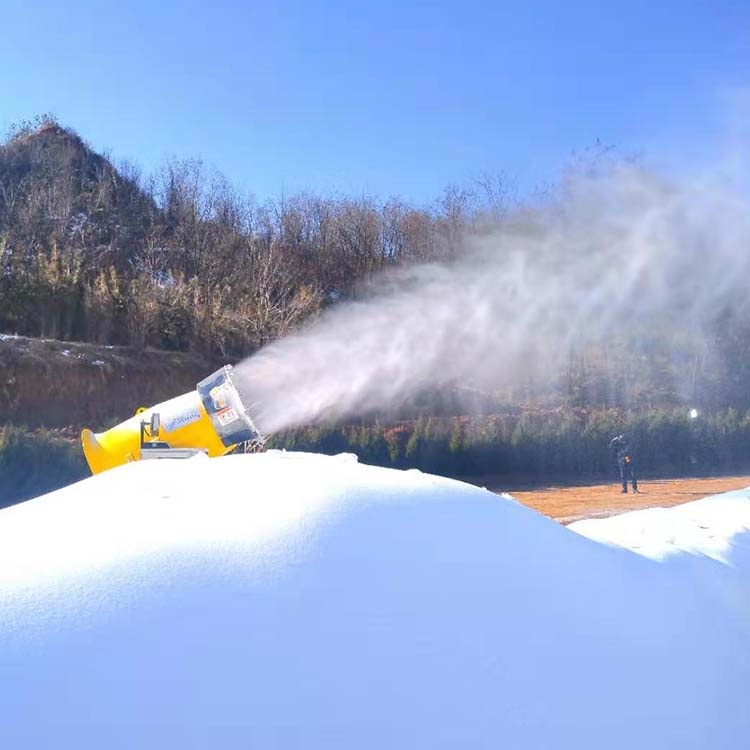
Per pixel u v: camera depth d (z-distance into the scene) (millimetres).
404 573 3004
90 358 24516
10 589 2520
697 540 5215
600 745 2631
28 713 2062
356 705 2373
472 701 2555
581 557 3814
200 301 28906
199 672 2312
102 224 36469
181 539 2932
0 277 27734
